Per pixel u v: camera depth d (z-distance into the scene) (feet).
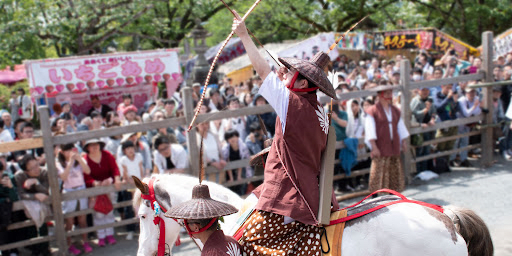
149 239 11.02
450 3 66.95
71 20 46.42
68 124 25.98
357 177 25.85
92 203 20.49
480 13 59.52
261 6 56.08
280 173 9.01
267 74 8.54
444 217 9.21
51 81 32.48
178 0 57.36
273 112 24.08
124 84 35.91
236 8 56.13
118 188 20.02
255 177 22.91
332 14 58.49
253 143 22.91
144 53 35.55
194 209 8.64
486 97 27.89
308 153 8.87
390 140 21.77
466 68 32.04
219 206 8.80
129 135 20.56
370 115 21.91
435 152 27.84
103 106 36.52
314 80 8.53
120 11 48.78
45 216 19.13
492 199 22.34
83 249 20.27
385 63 38.68
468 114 27.73
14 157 23.81
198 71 42.80
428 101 25.99
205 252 8.94
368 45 41.88
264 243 9.31
